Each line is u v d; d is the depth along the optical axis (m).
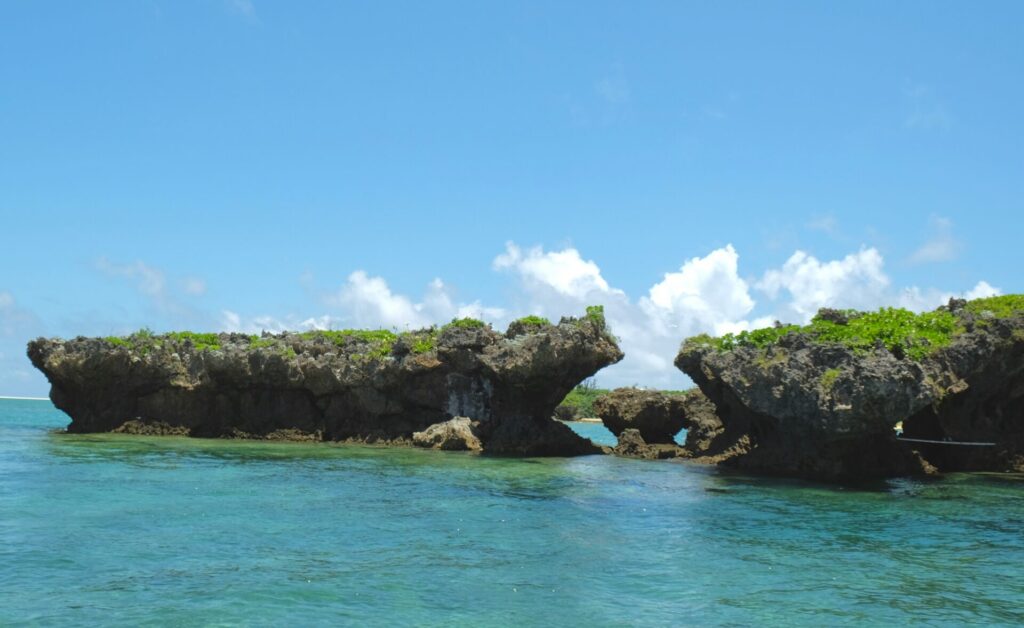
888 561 22.89
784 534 26.34
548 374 52.06
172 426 62.12
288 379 60.12
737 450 46.59
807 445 40.34
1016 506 32.12
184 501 30.09
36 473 36.56
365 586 19.39
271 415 61.94
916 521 28.78
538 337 50.97
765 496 34.12
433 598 18.61
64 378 61.56
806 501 32.91
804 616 17.92
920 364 38.59
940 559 23.19
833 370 37.69
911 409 36.31
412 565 21.45
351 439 59.34
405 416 59.16
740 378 41.31
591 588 19.73
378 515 28.25
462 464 44.75
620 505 31.38
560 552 23.31
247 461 44.00
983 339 41.47
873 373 35.88
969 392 43.84
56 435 59.09
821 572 21.59
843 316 43.03
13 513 26.95
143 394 62.94
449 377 57.38
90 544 22.86
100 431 62.09
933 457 45.44
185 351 62.75
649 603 18.64
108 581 19.34
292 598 18.30
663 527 27.23
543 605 18.30
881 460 41.34
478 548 23.58
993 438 44.53
